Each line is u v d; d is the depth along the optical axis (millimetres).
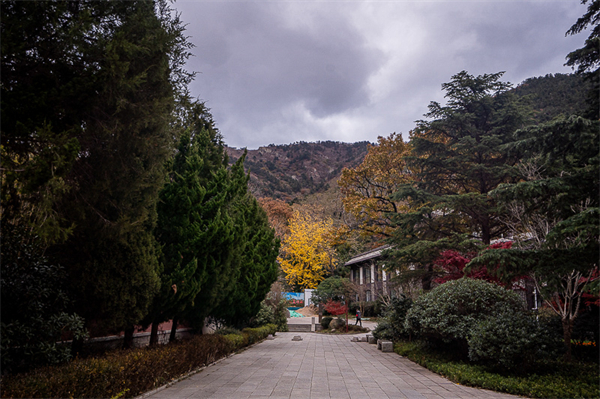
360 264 39594
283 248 42375
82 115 5430
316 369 10180
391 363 11477
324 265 41938
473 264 8938
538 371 8336
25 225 5855
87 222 6184
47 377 4980
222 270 10500
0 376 4996
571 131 8383
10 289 5578
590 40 8453
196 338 10578
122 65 4973
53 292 6230
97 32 5461
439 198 17328
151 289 7633
